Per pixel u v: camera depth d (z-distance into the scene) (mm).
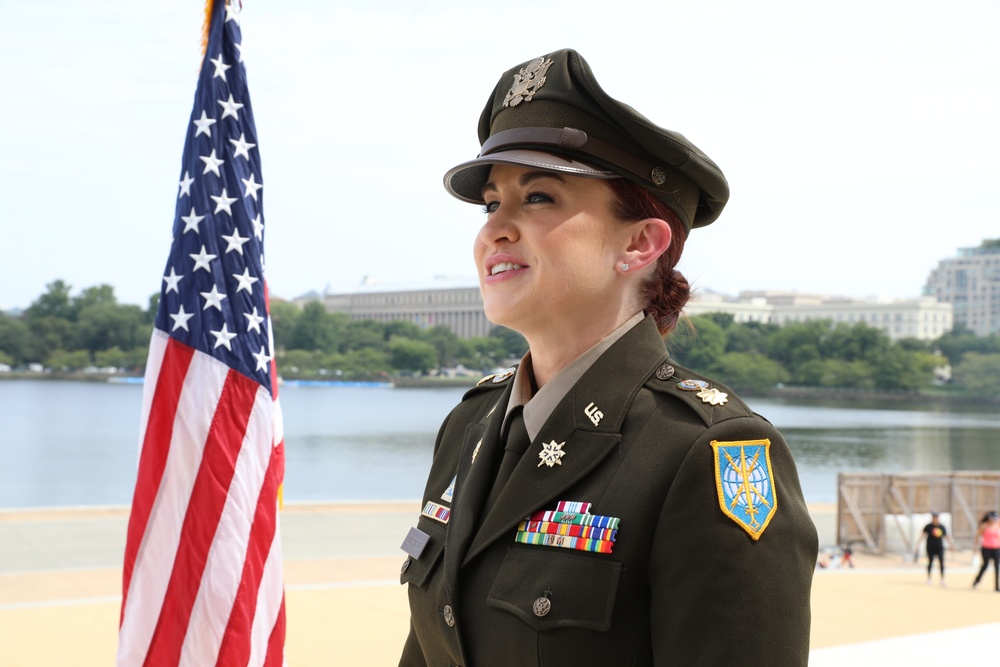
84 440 67438
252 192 5062
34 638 8719
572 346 1710
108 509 17828
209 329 4719
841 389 154375
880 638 10023
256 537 4641
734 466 1448
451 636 1638
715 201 1846
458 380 161250
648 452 1521
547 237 1647
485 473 1728
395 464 53562
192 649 4422
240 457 4652
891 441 87250
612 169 1649
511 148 1695
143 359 151250
